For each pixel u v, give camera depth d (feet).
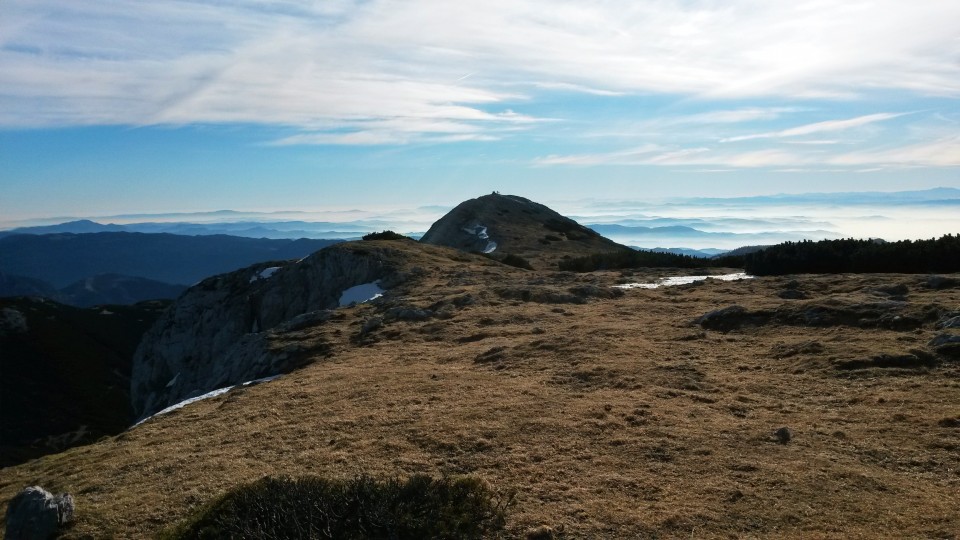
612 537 28.12
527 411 46.16
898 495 30.01
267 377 79.97
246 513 29.60
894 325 60.23
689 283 110.73
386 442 42.45
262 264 194.08
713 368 55.21
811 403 44.52
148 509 36.04
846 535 26.58
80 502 39.37
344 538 27.48
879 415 40.57
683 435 39.45
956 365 47.55
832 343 56.95
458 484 32.27
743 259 151.84
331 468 38.58
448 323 86.38
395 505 29.76
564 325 78.69
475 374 59.26
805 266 115.14
